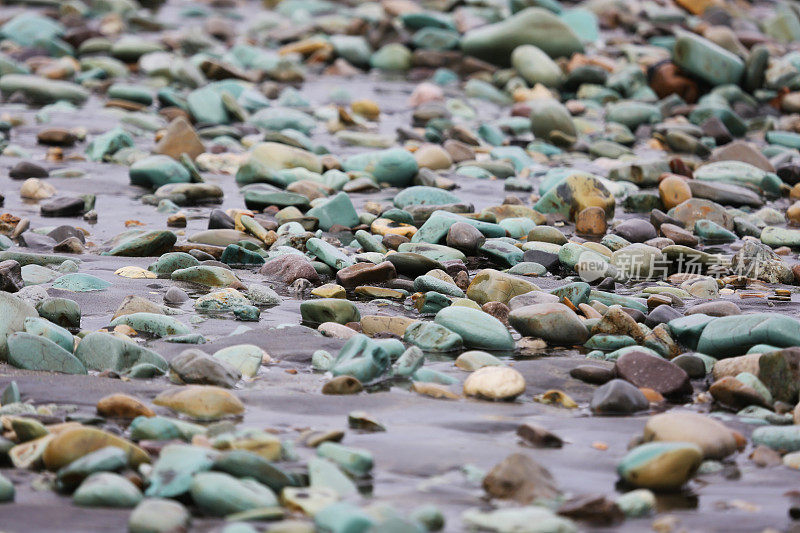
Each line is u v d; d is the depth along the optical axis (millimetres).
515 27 38000
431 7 48188
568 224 19156
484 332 11734
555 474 7980
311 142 25031
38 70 34219
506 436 8836
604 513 7156
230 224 17438
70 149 24969
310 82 37188
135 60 37906
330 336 11773
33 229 17078
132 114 28953
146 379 10180
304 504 7066
